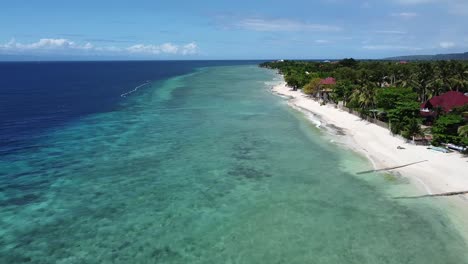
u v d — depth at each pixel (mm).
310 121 62375
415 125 45844
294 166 39438
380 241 24906
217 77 183875
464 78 75000
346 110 67875
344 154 43188
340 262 22750
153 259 23188
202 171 38000
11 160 41312
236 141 49375
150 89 121125
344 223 27344
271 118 65688
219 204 30562
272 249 24188
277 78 170750
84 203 30609
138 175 36812
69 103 86562
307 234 25906
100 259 23141
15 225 26953
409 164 38469
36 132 55156
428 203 30031
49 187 33781
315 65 182875
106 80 168875
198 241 25156
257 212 29172
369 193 32406
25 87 129750
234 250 24109
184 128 57438
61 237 25500
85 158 42125
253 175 36906
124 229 26609
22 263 22594
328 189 33406
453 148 41781
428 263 22516
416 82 68938
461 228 26203
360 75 92938
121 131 55594
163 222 27641
